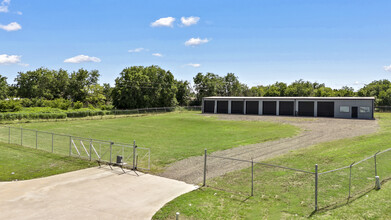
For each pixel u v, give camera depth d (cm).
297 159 1755
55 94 7931
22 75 7425
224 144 2364
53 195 1241
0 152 2122
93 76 8150
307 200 1120
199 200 1159
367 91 7494
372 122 3631
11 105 4903
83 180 1455
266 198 1162
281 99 4938
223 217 1001
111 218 1009
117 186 1352
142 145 2370
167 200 1168
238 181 1383
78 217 1016
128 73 6775
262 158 1823
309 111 4691
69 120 4509
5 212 1062
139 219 1002
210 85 8369
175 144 2405
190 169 1620
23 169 1684
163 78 7269
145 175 1531
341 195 1151
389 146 2009
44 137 2881
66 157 1950
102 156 1988
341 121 3803
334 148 2031
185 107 6975
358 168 1491
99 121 4403
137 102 6825
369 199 1075
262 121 4038
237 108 5438
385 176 1344
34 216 1025
